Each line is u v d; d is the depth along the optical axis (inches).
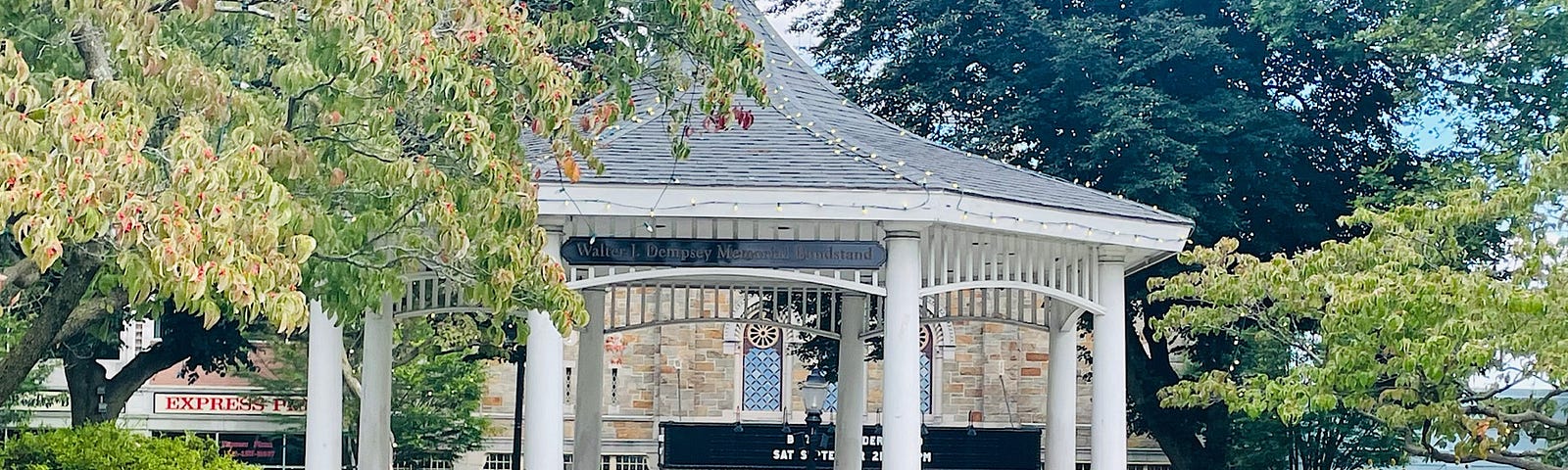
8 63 325.1
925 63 1050.7
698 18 501.0
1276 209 997.2
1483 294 550.0
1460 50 917.8
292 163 399.9
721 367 1663.4
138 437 660.7
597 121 482.6
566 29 489.4
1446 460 668.7
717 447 1213.7
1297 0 957.8
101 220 315.0
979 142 1022.4
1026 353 1662.2
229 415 1605.6
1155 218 622.2
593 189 548.7
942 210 555.5
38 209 299.6
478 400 1533.0
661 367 1659.7
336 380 619.2
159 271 321.1
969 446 1252.5
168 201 327.0
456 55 411.5
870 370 1585.9
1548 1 853.8
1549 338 540.1
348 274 470.3
